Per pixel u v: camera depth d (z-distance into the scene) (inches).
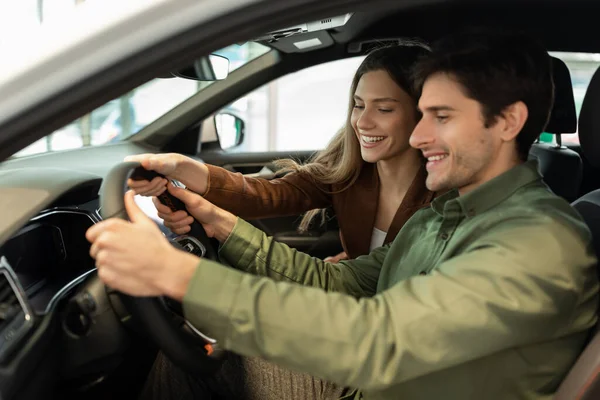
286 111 199.2
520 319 27.3
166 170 44.4
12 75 23.5
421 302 27.6
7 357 31.0
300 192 61.6
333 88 193.0
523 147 32.9
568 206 32.4
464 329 26.9
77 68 23.7
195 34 24.0
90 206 46.0
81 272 45.0
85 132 83.5
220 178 54.5
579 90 77.5
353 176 60.1
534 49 31.3
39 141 25.2
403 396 33.3
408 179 56.6
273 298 27.3
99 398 45.4
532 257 28.2
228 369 47.3
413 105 52.7
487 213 32.7
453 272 28.5
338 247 84.0
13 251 38.7
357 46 77.3
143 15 23.3
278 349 26.9
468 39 31.3
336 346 26.8
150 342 39.1
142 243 26.8
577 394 29.4
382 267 43.5
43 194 37.3
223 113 94.7
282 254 45.7
